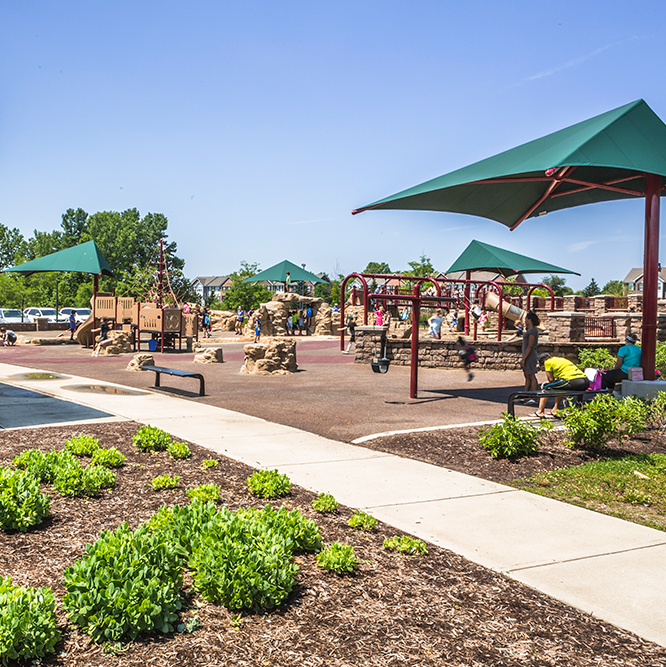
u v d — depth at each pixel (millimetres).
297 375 17562
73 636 3256
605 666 3227
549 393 9109
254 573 3619
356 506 5832
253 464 7207
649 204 10906
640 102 11070
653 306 10930
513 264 32625
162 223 123000
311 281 47281
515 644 3408
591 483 6980
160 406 11305
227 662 3078
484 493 6430
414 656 3227
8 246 135250
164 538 3955
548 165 9430
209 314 45344
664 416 10125
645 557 4789
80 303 87875
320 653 3211
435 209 14711
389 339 20156
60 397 11922
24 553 4281
